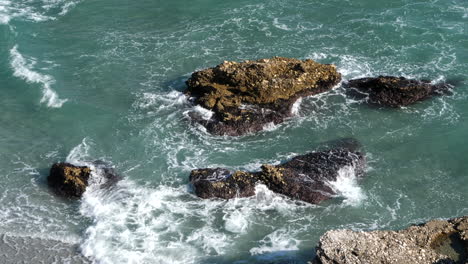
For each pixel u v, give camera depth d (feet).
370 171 111.24
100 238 97.71
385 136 120.37
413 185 108.06
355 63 142.51
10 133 124.57
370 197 105.19
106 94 135.85
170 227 99.96
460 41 149.07
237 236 97.86
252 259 93.30
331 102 129.39
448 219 94.94
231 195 104.37
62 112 130.21
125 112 129.70
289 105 126.21
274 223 100.17
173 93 134.10
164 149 118.42
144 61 147.54
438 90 131.85
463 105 127.65
